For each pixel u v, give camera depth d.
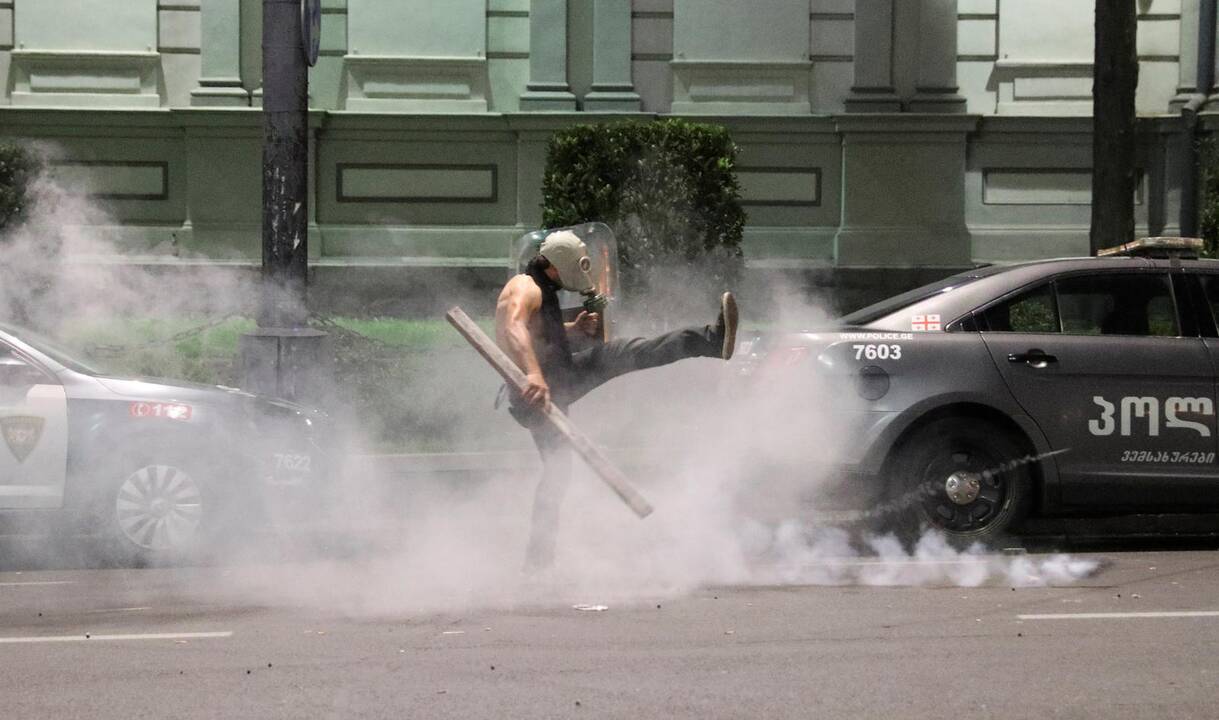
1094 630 12.20
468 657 11.31
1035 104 36.38
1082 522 18.59
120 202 35.41
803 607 13.24
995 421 16.11
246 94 35.41
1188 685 10.41
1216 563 15.57
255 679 10.70
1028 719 9.59
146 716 9.76
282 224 20.95
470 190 36.00
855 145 36.00
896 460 16.02
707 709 9.80
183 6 35.72
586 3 35.94
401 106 35.88
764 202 36.25
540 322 14.00
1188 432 16.09
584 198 31.47
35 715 9.80
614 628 12.36
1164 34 36.78
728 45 36.19
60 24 35.47
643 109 36.25
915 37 36.22
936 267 35.97
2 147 32.94
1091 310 16.41
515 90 36.12
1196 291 16.52
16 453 16.06
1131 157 28.39
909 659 11.18
